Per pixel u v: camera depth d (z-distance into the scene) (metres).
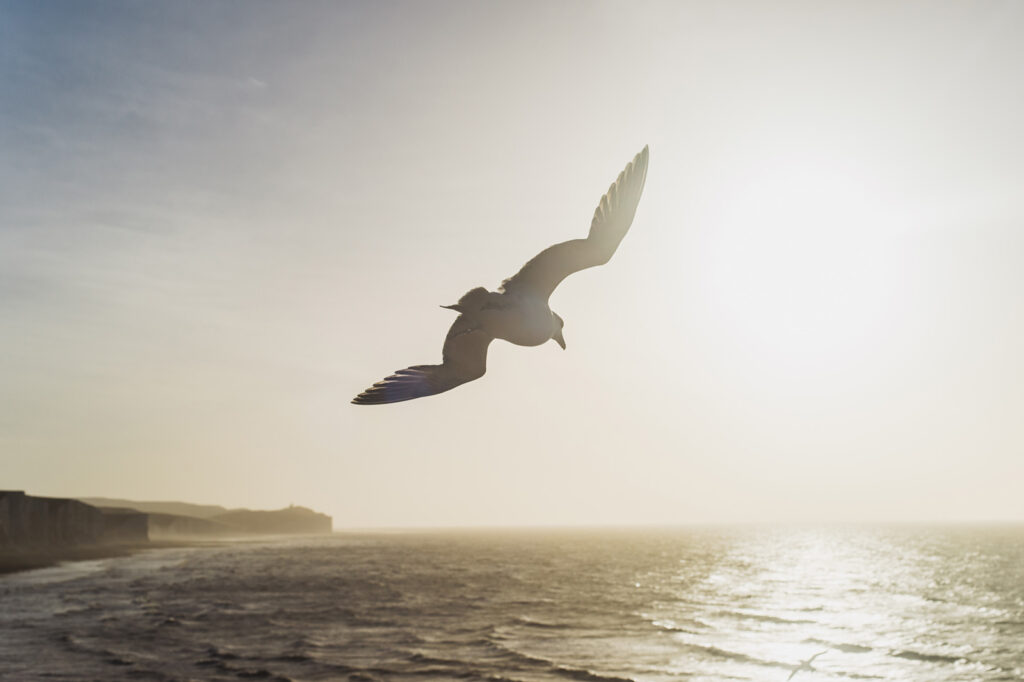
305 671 30.86
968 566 102.12
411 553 146.62
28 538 124.38
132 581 74.81
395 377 6.05
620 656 35.25
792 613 52.50
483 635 40.84
